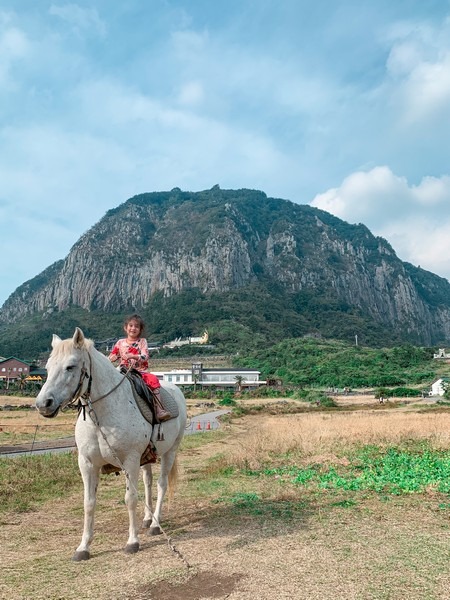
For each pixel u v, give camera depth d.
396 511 7.00
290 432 19.62
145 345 6.93
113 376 5.98
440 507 7.14
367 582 4.27
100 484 11.12
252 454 13.99
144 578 4.62
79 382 5.56
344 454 13.30
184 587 4.34
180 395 7.88
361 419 28.16
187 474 12.41
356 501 7.76
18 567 5.17
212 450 19.03
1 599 4.23
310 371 107.81
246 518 6.93
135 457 5.94
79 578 4.75
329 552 5.12
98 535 6.58
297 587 4.20
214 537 6.01
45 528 7.12
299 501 7.97
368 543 5.43
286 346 143.62
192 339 180.12
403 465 11.02
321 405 59.78
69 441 22.33
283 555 5.09
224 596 4.09
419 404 58.66
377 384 91.19
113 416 5.77
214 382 103.31
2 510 8.31
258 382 102.88
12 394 81.56
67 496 9.66
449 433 16.05
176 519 7.29
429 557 4.89
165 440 6.78
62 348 5.57
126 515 7.80
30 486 10.30
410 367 105.50
